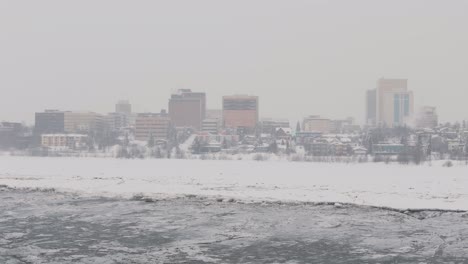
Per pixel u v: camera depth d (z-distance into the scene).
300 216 48.50
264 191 66.12
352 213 50.38
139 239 38.09
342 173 109.88
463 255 33.03
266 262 31.70
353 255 33.34
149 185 72.00
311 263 31.50
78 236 39.06
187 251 34.31
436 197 60.56
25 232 40.53
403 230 41.72
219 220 46.28
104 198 60.44
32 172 100.12
